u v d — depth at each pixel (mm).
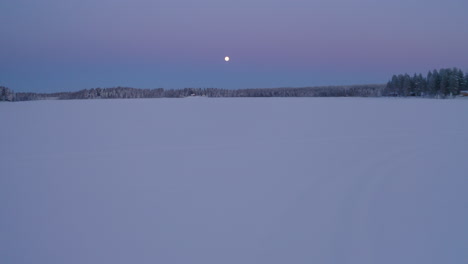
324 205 4473
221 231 3766
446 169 6238
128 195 5039
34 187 5453
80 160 7383
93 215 4277
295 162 7082
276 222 3969
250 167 6695
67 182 5734
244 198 4828
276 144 9281
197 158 7574
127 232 3781
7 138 10266
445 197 4680
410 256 3139
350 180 5617
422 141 9453
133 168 6688
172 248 3406
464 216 4004
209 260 3168
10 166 6852
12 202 4762
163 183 5648
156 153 8141
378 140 9758
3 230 3852
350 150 8305
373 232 3639
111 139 10156
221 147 8883
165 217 4188
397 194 4840
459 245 3320
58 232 3801
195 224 3961
